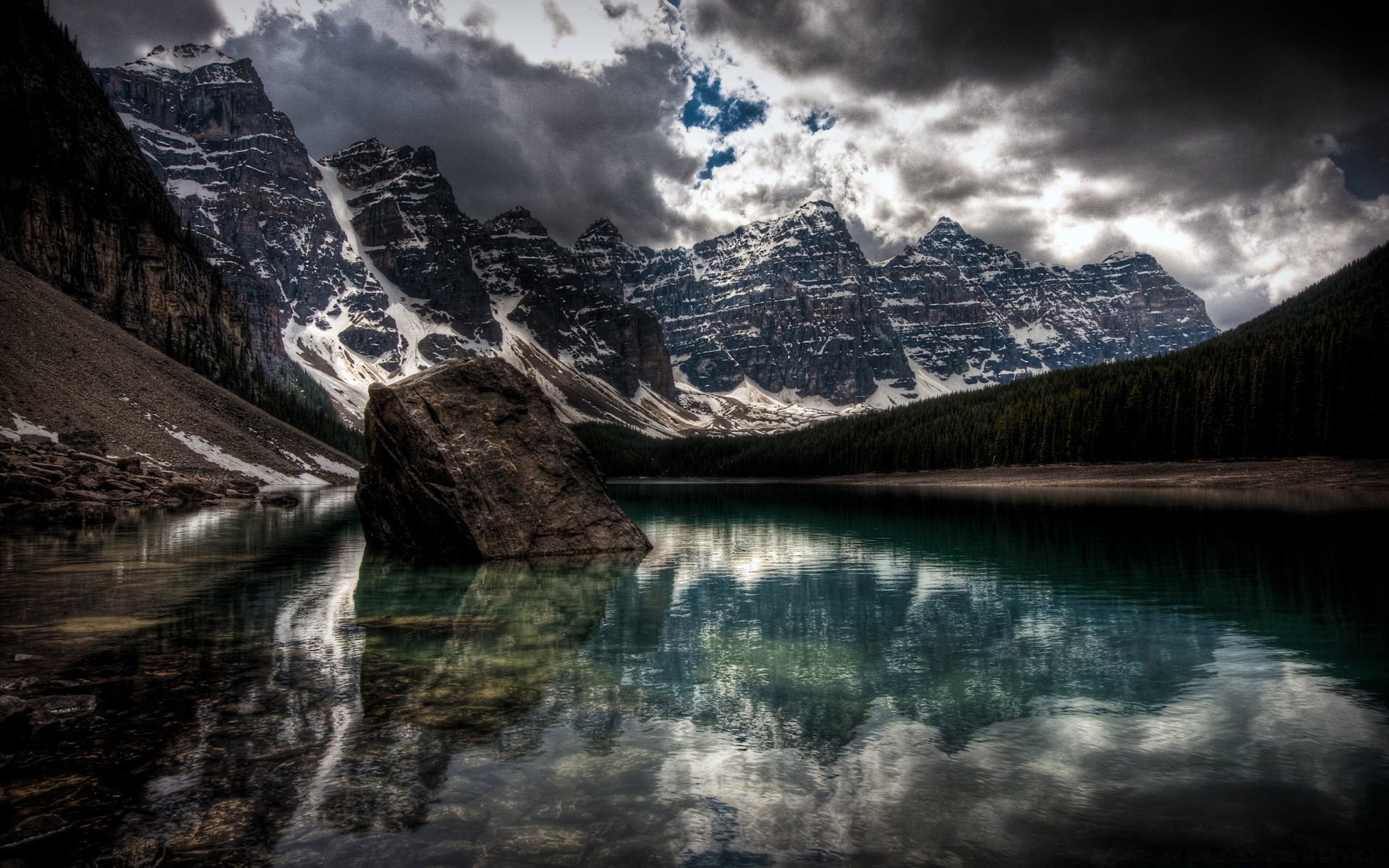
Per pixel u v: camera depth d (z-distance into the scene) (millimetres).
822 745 10000
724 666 14180
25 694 11367
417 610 19844
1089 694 12375
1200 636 16766
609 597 22531
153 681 12398
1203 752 9766
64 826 7293
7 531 38656
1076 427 124625
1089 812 8000
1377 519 45219
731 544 39281
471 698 11883
